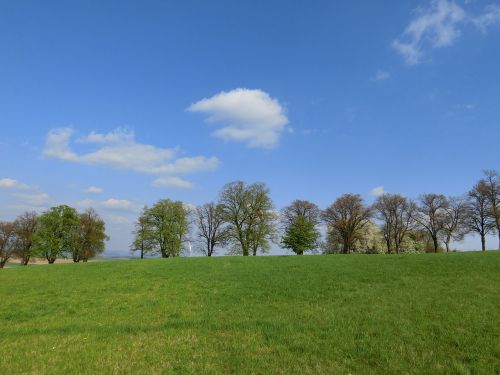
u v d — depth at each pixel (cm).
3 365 1200
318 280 2577
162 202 8044
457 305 1706
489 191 7588
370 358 1212
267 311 1905
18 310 2241
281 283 2561
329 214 9438
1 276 3538
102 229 8812
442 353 1224
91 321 1895
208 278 2916
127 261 4325
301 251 7969
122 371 1130
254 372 1119
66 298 2502
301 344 1331
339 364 1179
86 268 3816
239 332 1504
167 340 1430
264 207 7638
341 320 1598
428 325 1470
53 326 1795
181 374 1110
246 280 2755
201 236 8519
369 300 1945
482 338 1316
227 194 7675
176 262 3959
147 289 2652
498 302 1736
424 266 2841
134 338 1480
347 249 9231
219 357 1240
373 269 2872
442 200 8894
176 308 2098
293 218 9038
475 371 1096
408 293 2016
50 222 7812
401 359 1192
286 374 1109
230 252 7725
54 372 1130
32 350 1359
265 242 7538
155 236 7850
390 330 1443
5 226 9006
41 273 3641
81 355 1279
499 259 2944
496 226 7425
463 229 8356
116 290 2670
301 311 1838
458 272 2522
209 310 2012
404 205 9456
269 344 1355
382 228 9694
